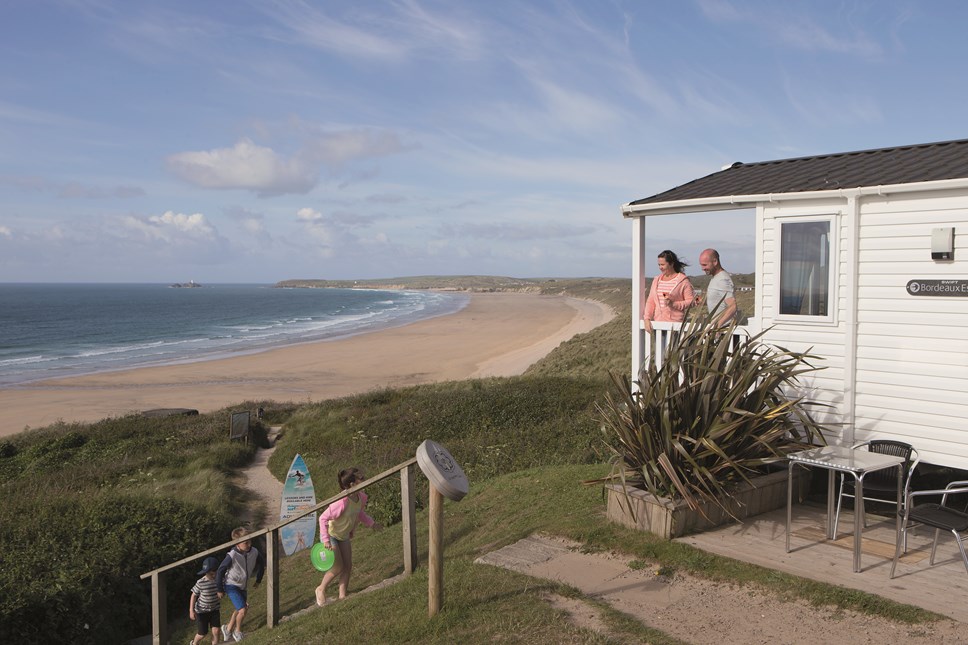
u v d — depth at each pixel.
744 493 6.11
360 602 5.59
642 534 5.88
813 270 6.81
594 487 7.86
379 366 48.81
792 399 6.88
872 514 6.24
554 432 15.55
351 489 5.88
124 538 10.73
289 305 163.25
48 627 8.35
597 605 4.73
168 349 64.88
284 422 26.03
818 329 6.77
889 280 6.29
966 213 5.80
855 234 6.43
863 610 4.37
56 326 97.75
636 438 6.04
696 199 7.46
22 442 22.86
